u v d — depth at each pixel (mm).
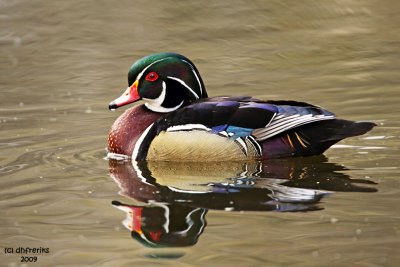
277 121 12867
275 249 9148
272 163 12867
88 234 9898
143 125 13711
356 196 10984
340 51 21422
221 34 22875
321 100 17188
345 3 24500
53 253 9297
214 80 19109
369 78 19016
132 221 10305
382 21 23391
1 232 10023
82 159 13453
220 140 12938
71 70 20234
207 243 9406
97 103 17562
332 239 9383
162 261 8977
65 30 23109
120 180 12180
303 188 11469
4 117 16438
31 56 21391
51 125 15773
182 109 13383
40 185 11969
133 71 14031
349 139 14312
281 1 24562
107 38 22625
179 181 12023
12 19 23797
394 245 9133
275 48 21844
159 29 23234
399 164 12633
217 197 11148
